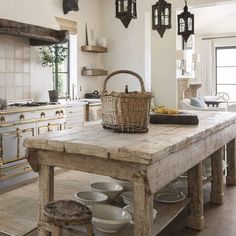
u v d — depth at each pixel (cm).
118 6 279
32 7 412
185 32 350
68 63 599
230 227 262
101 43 644
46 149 193
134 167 168
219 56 995
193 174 256
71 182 380
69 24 573
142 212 167
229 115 324
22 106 395
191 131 224
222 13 844
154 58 639
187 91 830
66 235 197
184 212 294
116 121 215
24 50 462
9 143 366
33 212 292
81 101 557
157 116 262
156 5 312
